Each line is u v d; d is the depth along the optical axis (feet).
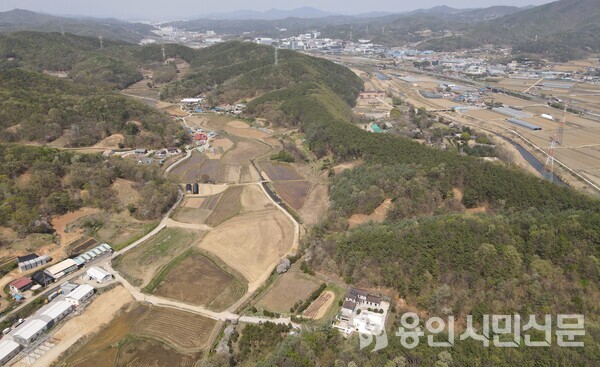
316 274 345.72
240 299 325.62
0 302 308.81
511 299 285.43
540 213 371.97
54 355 269.64
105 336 289.53
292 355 243.40
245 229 429.79
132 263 370.94
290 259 366.84
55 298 319.06
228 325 296.30
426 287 304.50
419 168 467.52
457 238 325.62
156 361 269.03
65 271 345.51
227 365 256.32
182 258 379.96
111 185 474.08
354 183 471.21
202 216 458.91
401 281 312.09
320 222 423.64
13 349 266.77
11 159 443.32
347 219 420.36
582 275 296.51
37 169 442.09
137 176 494.18
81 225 413.39
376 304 299.38
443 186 435.94
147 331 293.64
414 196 424.87
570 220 332.60
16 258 353.51
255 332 281.13
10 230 375.66
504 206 405.59
